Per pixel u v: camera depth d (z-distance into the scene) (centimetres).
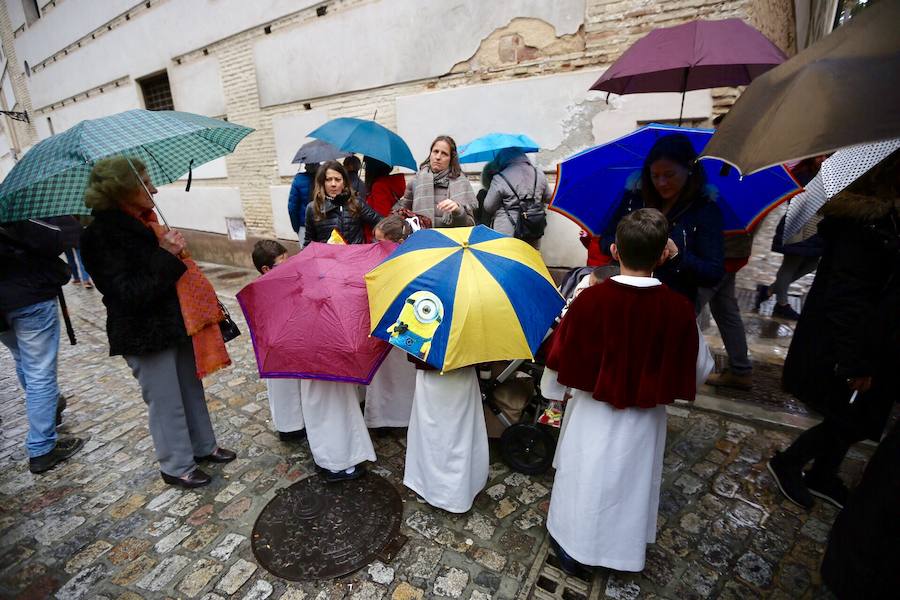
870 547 144
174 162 263
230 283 749
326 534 228
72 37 1052
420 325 186
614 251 222
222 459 286
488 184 435
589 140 466
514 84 493
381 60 586
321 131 406
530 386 280
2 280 259
